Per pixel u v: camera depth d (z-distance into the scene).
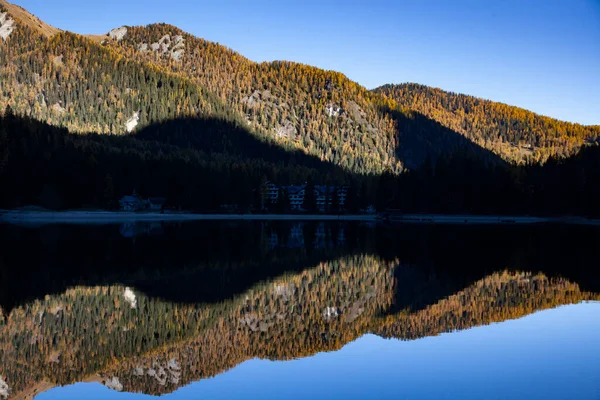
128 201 164.62
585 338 34.34
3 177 139.38
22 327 36.69
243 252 76.81
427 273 60.28
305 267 63.69
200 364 30.25
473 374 28.03
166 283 51.97
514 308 43.34
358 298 46.94
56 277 53.53
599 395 24.86
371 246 88.62
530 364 29.34
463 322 38.88
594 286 52.78
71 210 149.62
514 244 94.56
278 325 38.38
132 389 26.94
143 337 35.22
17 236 92.44
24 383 27.58
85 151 161.00
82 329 36.59
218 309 42.34
